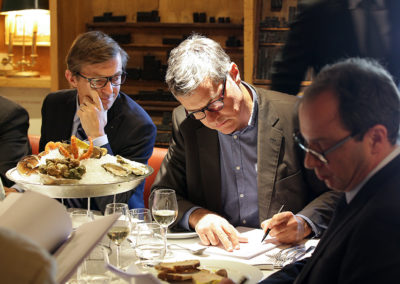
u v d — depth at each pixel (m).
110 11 4.57
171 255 1.71
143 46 4.54
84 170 1.75
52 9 4.21
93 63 2.33
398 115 1.10
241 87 2.09
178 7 4.49
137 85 4.60
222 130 1.99
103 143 2.30
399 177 1.07
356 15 2.82
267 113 2.09
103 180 1.77
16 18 4.36
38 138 3.51
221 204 2.15
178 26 4.42
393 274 0.97
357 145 1.10
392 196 1.04
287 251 1.75
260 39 3.85
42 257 0.72
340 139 1.10
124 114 2.59
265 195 2.07
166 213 1.75
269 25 3.83
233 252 1.72
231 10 4.40
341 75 1.10
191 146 2.17
